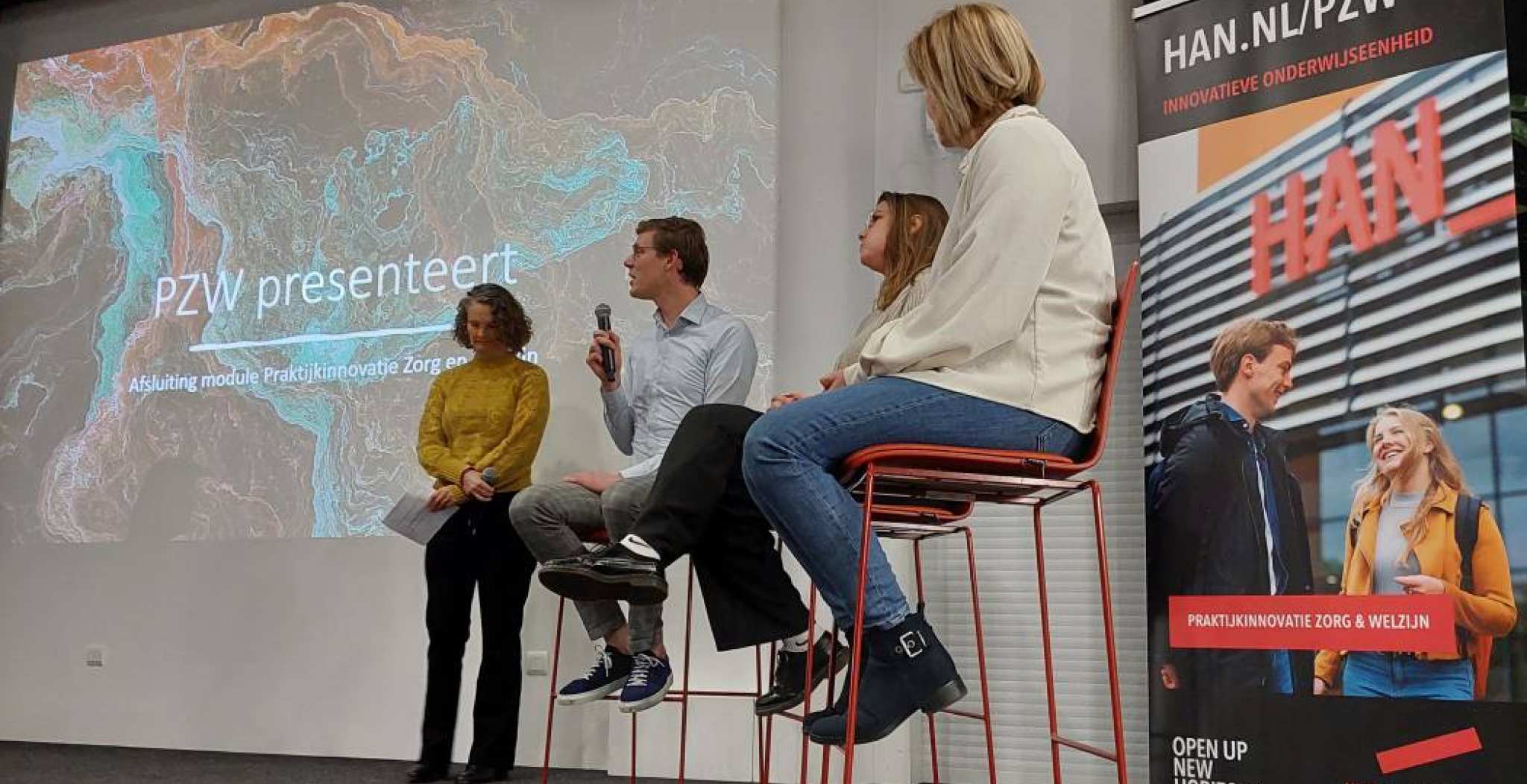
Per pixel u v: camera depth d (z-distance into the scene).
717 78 4.40
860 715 1.63
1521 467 2.95
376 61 4.84
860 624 1.60
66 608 4.81
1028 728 4.04
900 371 1.69
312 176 4.84
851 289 4.17
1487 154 3.08
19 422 5.04
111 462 4.88
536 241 4.50
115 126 5.17
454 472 3.78
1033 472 1.72
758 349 4.15
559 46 4.62
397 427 4.53
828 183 4.25
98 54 5.25
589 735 4.04
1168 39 3.66
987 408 1.67
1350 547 3.15
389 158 4.75
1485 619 2.94
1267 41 3.48
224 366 4.79
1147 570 3.45
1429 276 3.12
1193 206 3.55
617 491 2.62
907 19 4.33
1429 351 3.10
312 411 4.64
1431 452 3.06
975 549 4.20
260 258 4.84
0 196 5.27
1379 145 3.25
